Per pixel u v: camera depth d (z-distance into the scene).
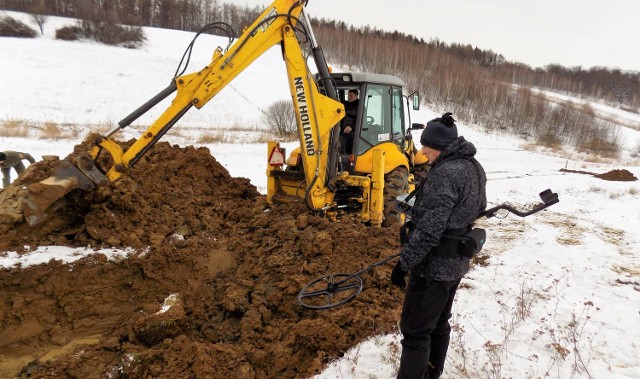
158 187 5.77
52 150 12.03
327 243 4.59
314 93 5.33
